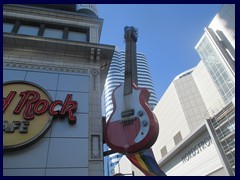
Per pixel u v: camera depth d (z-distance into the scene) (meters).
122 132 13.15
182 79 54.28
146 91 14.35
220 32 43.53
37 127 12.87
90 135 13.45
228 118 33.28
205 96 47.06
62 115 13.58
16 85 14.33
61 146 12.66
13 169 11.46
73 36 18.78
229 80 38.94
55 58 16.44
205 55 47.28
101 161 12.61
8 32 16.58
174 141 50.81
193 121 46.50
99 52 16.98
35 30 18.48
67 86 15.16
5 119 12.80
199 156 38.75
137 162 12.65
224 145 33.44
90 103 14.87
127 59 16.50
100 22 19.94
